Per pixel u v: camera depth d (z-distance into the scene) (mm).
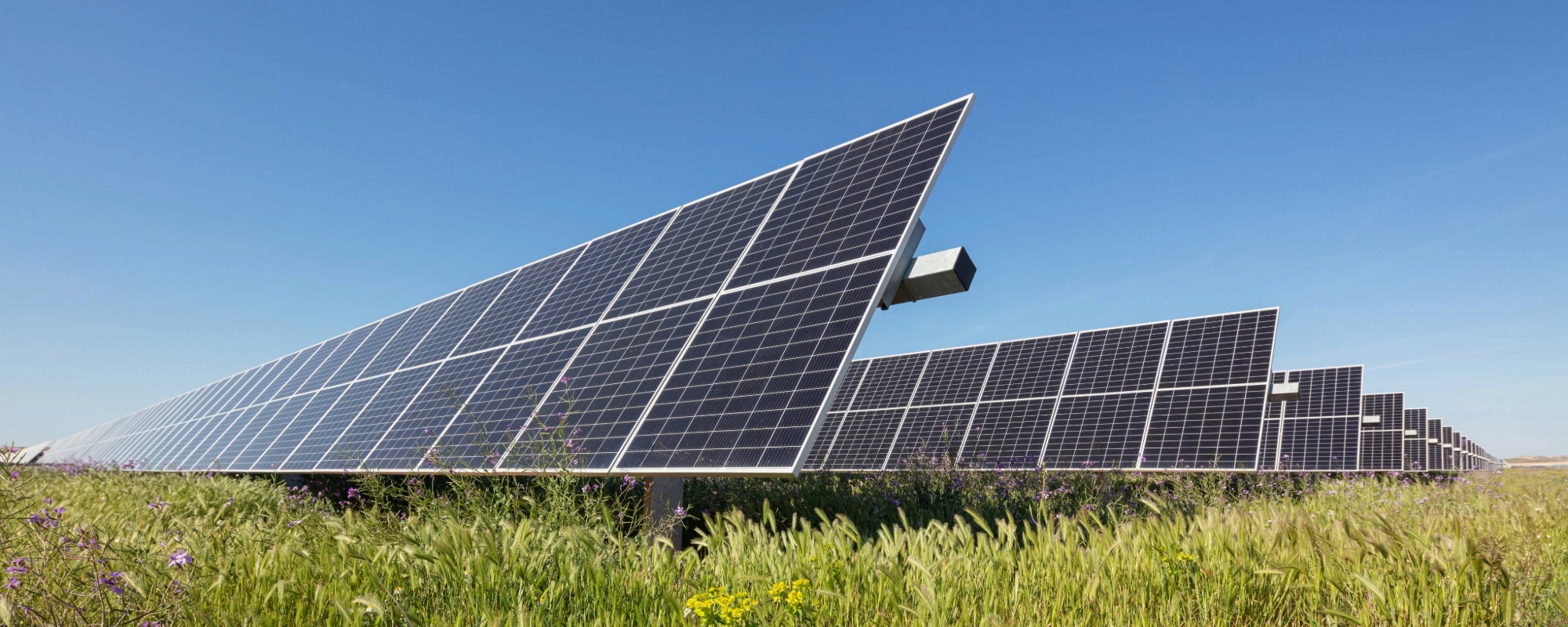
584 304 15555
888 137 13438
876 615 5523
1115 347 25531
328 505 13047
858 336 9203
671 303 13242
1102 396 23875
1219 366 22688
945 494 14094
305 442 18250
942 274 10531
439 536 6375
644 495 10031
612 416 10672
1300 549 6445
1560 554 7000
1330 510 11539
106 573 5090
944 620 5090
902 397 28750
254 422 24469
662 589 5637
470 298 21531
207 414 31922
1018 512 12203
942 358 29828
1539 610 5340
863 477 16781
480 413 13156
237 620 5188
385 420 16094
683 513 9109
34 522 5387
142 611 4902
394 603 5293
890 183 12008
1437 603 5086
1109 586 5871
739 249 13570
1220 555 6156
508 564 5805
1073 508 12781
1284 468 29234
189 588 5262
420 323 22469
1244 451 19844
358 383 20672
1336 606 5434
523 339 15758
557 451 9484
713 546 7027
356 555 5879
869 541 6754
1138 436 21625
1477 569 5387
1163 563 6148
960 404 26672
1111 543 6973
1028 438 23406
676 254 15125
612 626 5254
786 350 9859
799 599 4977
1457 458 63125
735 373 10070
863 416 28828
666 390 10617
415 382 17469
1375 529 6488
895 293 11062
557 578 5852
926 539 7176
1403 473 26906
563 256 19594
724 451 8750
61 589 5145
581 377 12383
